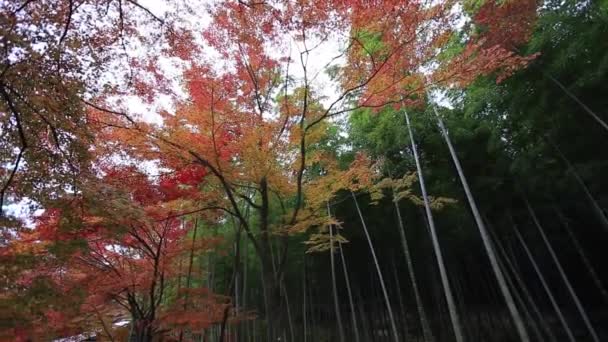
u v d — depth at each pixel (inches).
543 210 453.7
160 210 267.7
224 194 299.9
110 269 310.2
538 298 593.3
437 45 225.1
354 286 606.2
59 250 189.5
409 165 429.1
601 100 279.7
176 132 234.5
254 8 200.7
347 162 432.8
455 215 494.3
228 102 240.2
